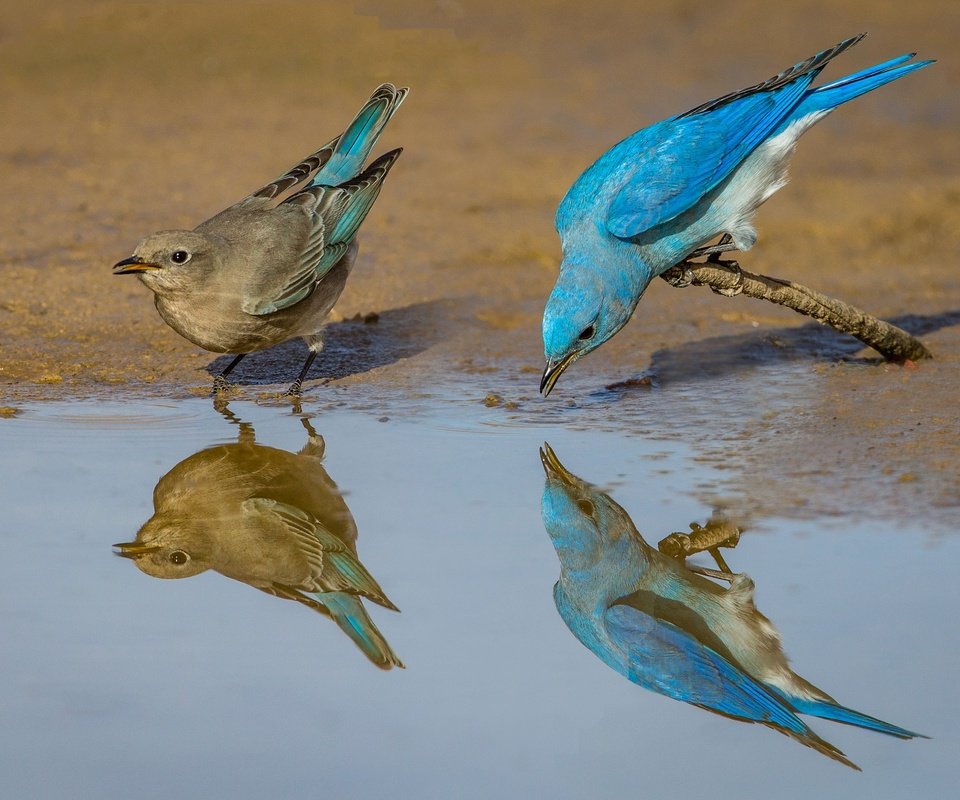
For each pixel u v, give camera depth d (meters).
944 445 11.14
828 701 7.67
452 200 20.05
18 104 23.91
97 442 11.58
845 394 12.62
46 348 14.05
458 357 14.18
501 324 15.38
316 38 27.22
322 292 12.86
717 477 10.66
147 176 20.56
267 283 12.18
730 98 11.84
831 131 23.31
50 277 16.25
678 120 11.75
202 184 20.20
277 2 28.67
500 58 26.59
